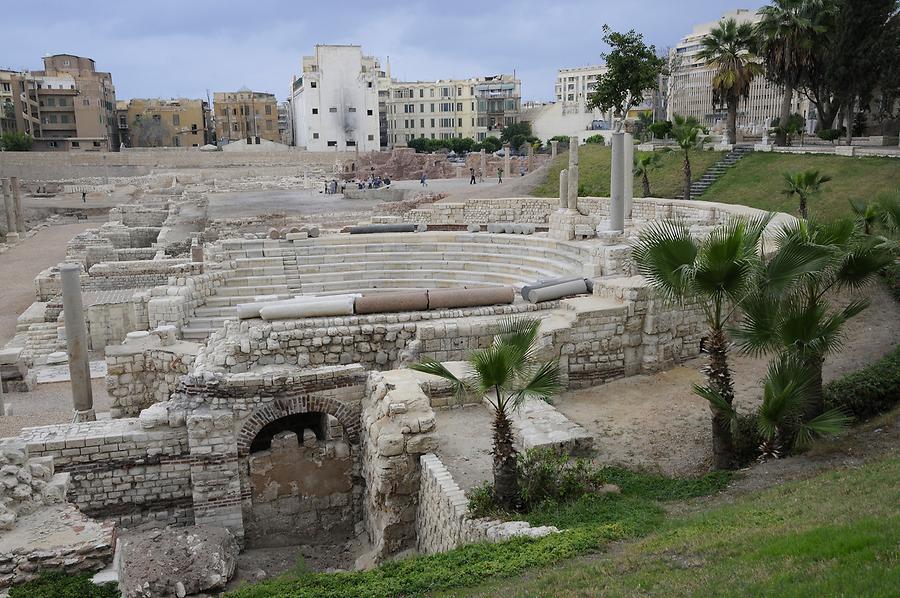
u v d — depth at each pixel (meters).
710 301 17.89
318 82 130.62
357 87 132.50
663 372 22.58
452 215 51.91
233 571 15.96
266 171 104.56
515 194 65.25
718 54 63.28
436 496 15.02
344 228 40.06
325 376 18.56
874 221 24.19
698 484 14.44
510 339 14.27
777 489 12.95
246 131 157.38
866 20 56.16
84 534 12.34
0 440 16.73
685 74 127.25
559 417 17.88
